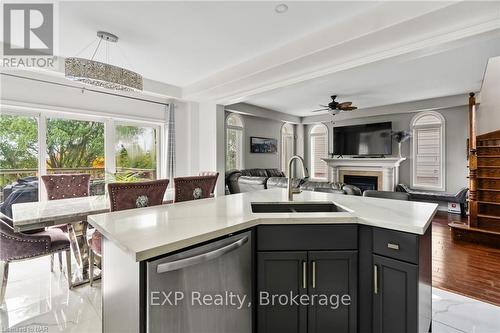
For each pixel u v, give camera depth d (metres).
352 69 3.23
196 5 2.43
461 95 5.51
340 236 1.53
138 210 1.75
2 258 2.17
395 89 5.14
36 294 2.38
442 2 2.15
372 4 2.47
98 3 2.38
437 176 6.18
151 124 5.08
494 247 3.65
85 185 3.44
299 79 3.65
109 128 4.43
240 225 1.39
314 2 2.42
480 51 3.34
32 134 3.66
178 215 1.59
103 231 1.31
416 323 1.34
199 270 1.20
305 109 7.25
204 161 5.53
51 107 3.73
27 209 2.48
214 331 1.27
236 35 3.03
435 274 2.84
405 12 2.33
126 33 2.94
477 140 4.18
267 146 7.69
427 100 5.98
